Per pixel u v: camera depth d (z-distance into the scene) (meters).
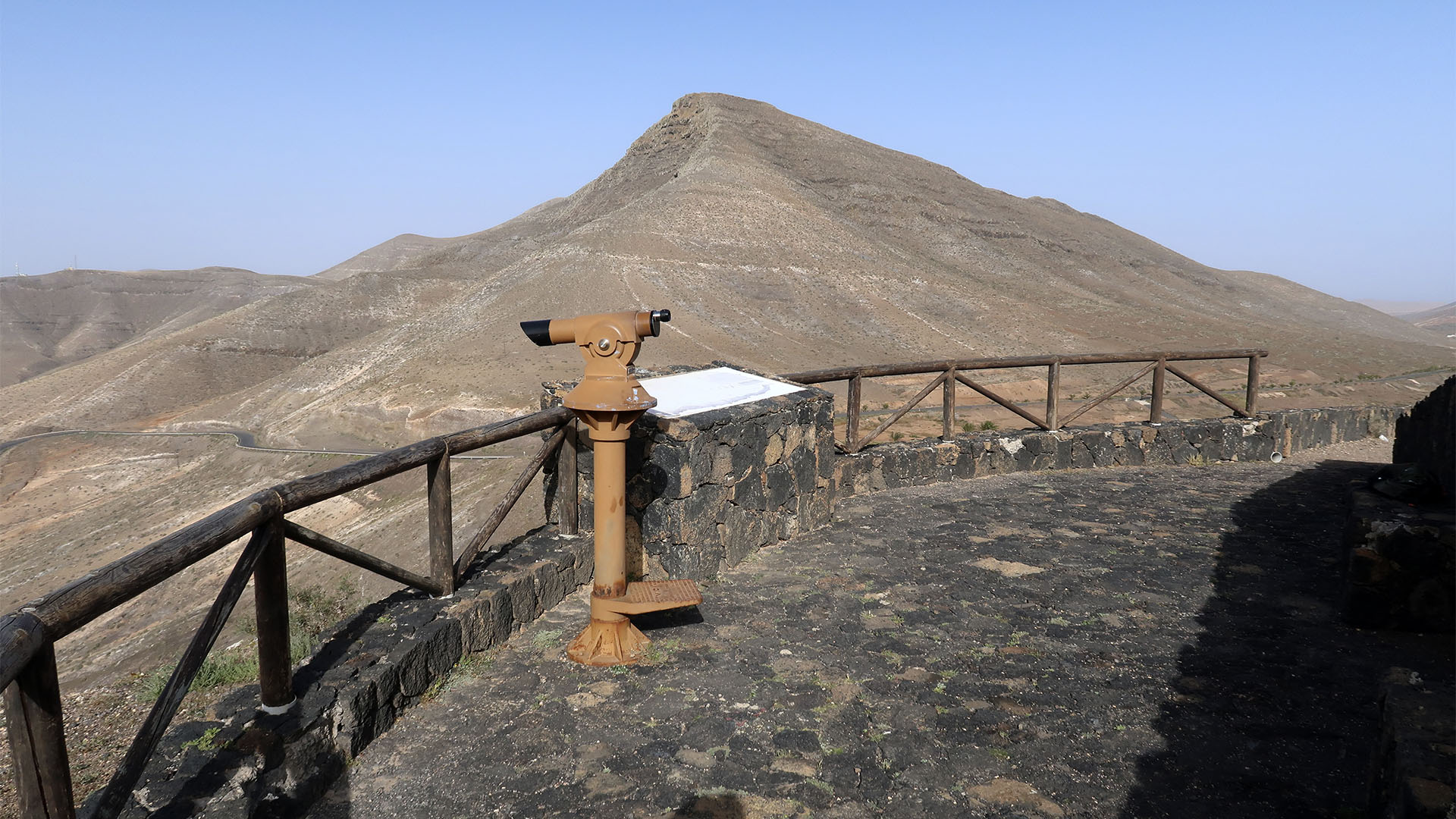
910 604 3.85
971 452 6.94
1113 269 195.75
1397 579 3.43
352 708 2.49
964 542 4.89
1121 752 2.52
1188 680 3.01
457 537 34.97
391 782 2.41
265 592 2.31
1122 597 3.92
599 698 2.92
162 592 38.03
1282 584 4.09
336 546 2.60
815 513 5.21
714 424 4.20
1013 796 2.30
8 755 4.79
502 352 88.62
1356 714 2.73
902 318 113.69
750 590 4.06
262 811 2.11
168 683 1.89
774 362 87.62
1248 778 2.36
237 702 2.41
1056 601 3.87
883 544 4.85
